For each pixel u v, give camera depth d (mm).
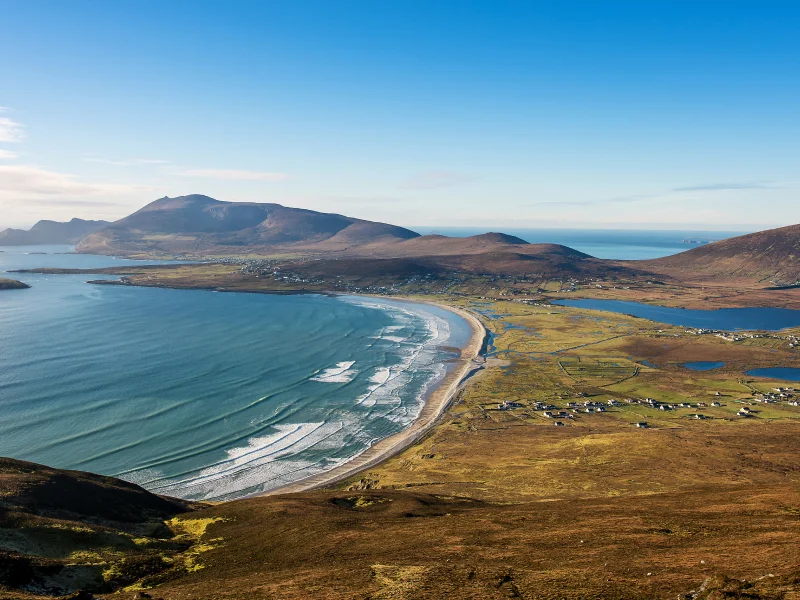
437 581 41688
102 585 48125
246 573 50281
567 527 55719
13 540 52125
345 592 41000
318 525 63531
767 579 33312
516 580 40688
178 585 48531
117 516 67562
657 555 43531
